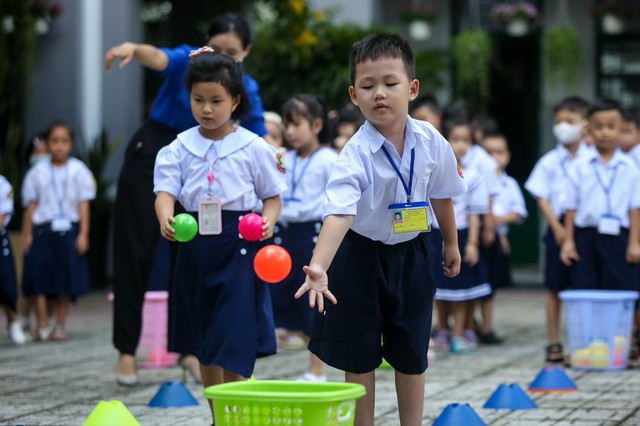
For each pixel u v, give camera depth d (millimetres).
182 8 28438
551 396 12492
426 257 8734
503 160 19156
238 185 9820
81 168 19703
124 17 27062
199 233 9773
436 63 28250
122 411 9375
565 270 15648
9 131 25062
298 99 14500
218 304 9672
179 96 12609
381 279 8523
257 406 7230
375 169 8250
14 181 23797
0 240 18078
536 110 30062
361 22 26969
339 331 8531
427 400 12250
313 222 14266
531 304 24969
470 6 29984
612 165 15273
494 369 14906
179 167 9898
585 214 15312
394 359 8711
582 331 14750
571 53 28859
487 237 17078
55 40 26672
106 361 15883
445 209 8836
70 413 11547
